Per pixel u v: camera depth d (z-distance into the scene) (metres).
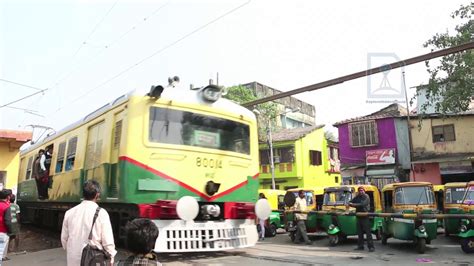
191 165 8.65
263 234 14.88
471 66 15.73
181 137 8.66
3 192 7.98
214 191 8.77
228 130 9.60
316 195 15.27
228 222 8.88
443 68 16.80
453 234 12.57
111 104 9.23
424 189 11.52
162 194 8.15
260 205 9.17
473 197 11.72
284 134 37.12
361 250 10.82
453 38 16.25
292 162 34.50
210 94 9.24
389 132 27.27
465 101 16.94
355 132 28.64
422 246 10.20
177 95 8.86
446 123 25.23
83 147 10.57
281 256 9.49
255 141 10.25
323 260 8.95
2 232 7.83
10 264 8.97
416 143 26.00
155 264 3.29
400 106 32.25
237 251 10.39
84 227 4.46
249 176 9.83
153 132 8.31
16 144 12.84
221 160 9.20
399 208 11.45
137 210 8.05
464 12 16.17
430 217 9.93
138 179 7.95
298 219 12.77
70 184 11.16
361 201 10.91
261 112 35.44
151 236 3.31
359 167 28.09
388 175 26.58
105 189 8.66
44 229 16.72
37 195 14.84
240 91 33.06
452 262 8.79
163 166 8.27
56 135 13.47
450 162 24.50
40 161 14.63
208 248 8.27
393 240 13.32
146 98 8.38
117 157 8.42
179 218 8.14
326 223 12.80
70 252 4.45
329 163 39.12
